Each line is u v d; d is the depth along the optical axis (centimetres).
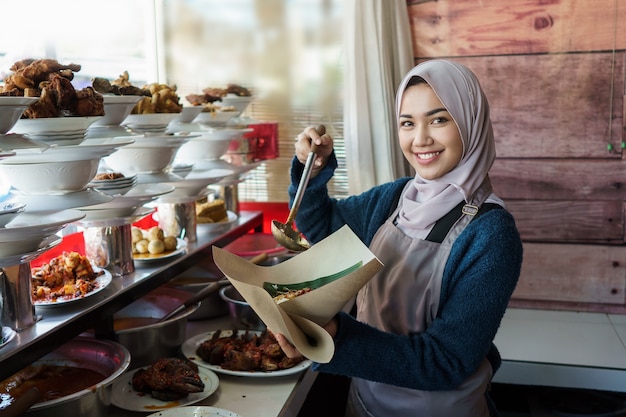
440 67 144
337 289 118
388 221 160
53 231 132
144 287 172
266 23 295
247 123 257
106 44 259
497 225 138
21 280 136
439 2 285
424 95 142
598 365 236
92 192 146
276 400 153
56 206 135
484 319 131
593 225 287
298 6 291
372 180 279
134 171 182
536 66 281
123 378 159
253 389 159
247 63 299
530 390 268
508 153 289
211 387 156
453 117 141
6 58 202
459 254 139
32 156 131
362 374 130
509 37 281
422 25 288
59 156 133
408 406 147
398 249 152
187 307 185
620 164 280
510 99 285
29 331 135
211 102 234
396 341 131
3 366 121
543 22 277
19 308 135
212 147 229
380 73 272
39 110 128
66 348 160
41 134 131
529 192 289
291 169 163
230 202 262
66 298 151
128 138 171
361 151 277
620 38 273
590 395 262
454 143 143
